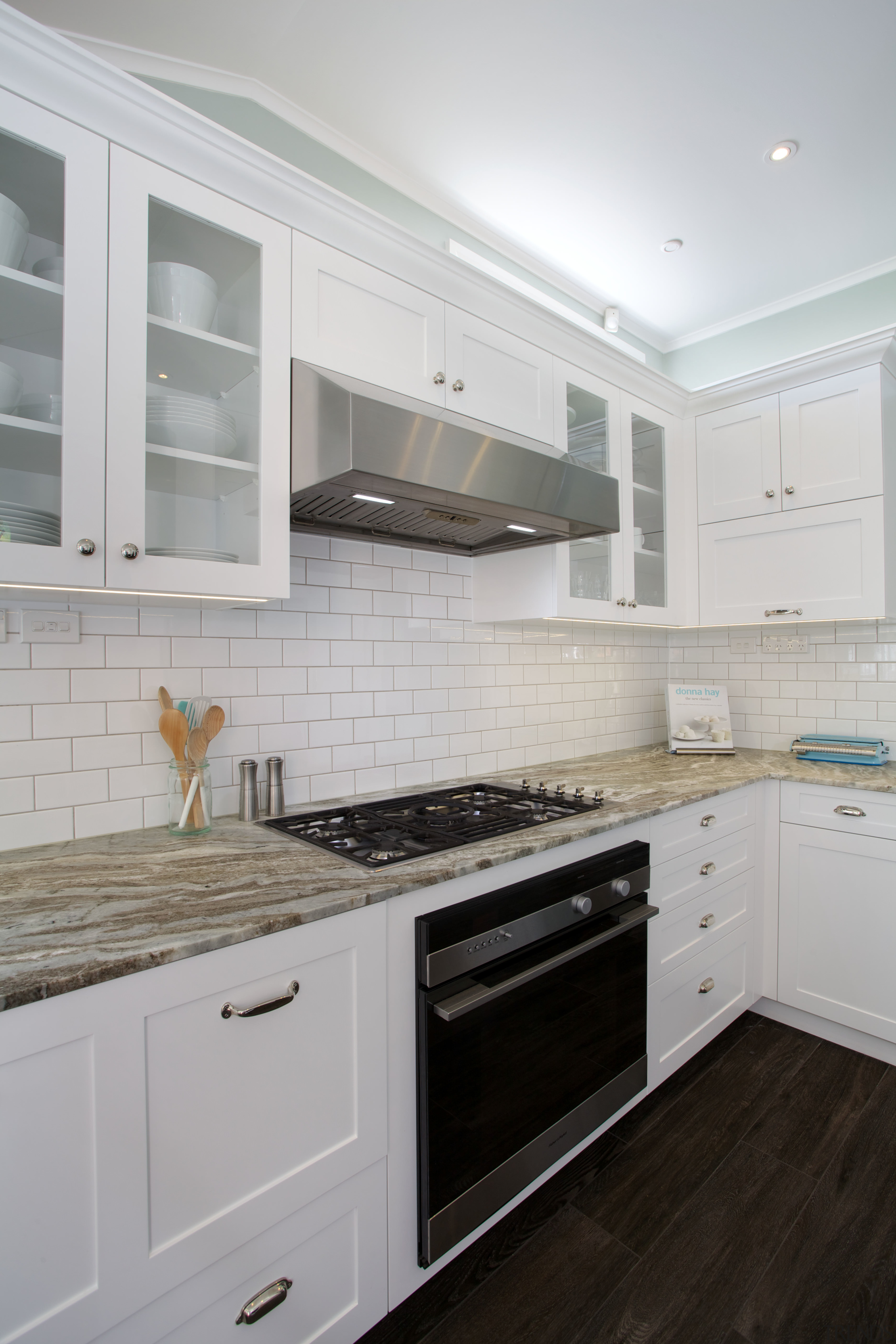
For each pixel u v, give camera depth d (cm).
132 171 114
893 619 230
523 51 151
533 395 190
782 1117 180
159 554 118
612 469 225
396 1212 119
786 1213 147
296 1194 104
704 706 279
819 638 270
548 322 191
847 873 213
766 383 243
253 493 131
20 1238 78
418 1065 121
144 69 152
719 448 259
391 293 154
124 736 144
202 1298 93
